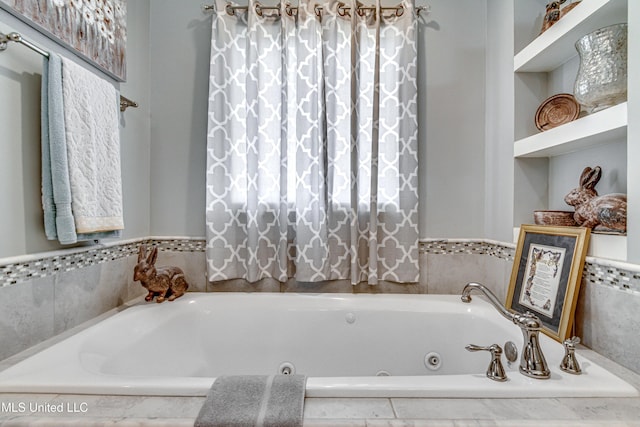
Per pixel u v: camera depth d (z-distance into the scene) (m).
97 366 1.04
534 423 0.69
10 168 1.02
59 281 1.18
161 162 1.79
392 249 1.73
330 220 1.70
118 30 1.47
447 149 1.78
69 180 1.09
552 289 1.19
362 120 1.72
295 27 1.71
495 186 1.68
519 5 1.51
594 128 1.07
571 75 1.38
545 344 1.10
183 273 1.70
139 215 1.71
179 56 1.79
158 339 1.38
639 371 0.91
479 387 0.80
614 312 0.99
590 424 0.68
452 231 1.78
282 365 1.57
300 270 1.66
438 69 1.77
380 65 1.72
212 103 1.69
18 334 1.02
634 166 0.92
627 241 0.95
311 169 1.67
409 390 0.79
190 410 0.73
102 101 1.25
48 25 1.09
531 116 1.51
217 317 1.57
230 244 1.72
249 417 0.69
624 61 1.02
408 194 1.70
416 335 1.54
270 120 1.72
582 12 1.12
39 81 1.12
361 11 1.71
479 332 1.44
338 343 1.58
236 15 1.73
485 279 1.76
